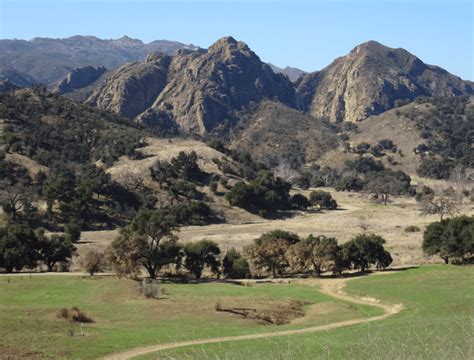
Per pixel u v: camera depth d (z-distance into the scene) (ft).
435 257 284.82
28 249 254.27
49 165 484.74
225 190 510.99
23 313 154.30
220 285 227.40
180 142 638.12
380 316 158.51
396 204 578.66
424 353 53.11
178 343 118.62
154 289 195.62
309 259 258.98
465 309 143.74
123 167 508.12
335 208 545.85
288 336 116.16
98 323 150.71
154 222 250.98
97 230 400.88
